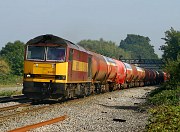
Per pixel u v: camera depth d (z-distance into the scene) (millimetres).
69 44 27219
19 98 31219
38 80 26312
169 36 106688
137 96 40750
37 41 26891
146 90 57531
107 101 31469
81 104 26781
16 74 95438
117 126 16672
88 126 16297
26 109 22594
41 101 28531
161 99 26641
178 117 15078
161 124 13953
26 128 14188
